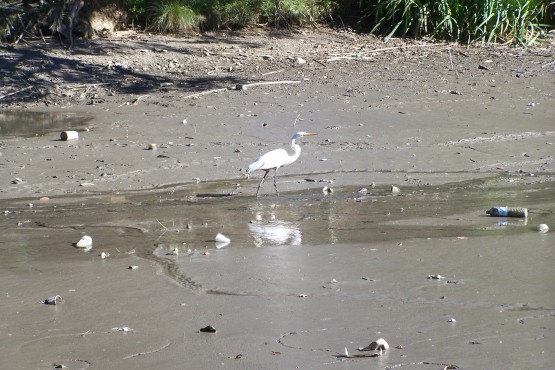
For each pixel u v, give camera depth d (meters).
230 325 8.53
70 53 26.98
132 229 12.69
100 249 11.55
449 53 28.31
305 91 23.75
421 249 11.09
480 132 19.92
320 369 7.41
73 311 9.05
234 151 18.23
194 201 14.62
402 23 30.50
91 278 10.18
